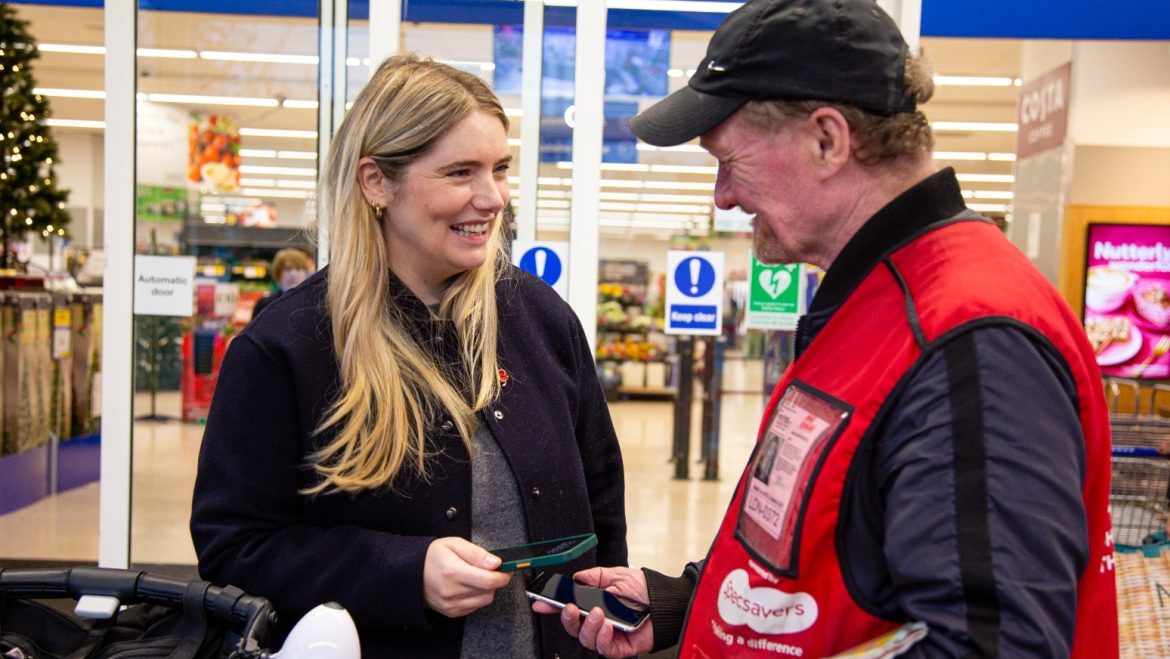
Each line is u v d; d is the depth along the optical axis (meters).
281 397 1.27
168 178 3.64
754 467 0.96
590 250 3.12
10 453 5.78
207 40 3.25
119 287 2.97
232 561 1.24
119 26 2.89
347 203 1.28
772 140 0.92
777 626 0.88
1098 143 6.38
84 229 14.57
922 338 0.81
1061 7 3.95
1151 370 6.39
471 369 1.33
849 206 0.92
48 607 1.20
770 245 0.98
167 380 4.51
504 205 1.31
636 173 3.15
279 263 5.11
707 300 3.25
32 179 6.13
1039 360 0.78
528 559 1.18
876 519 0.83
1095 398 0.84
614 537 1.57
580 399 1.53
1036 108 7.05
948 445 0.76
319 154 3.10
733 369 5.19
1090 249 6.43
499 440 1.31
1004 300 0.80
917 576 0.75
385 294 1.30
